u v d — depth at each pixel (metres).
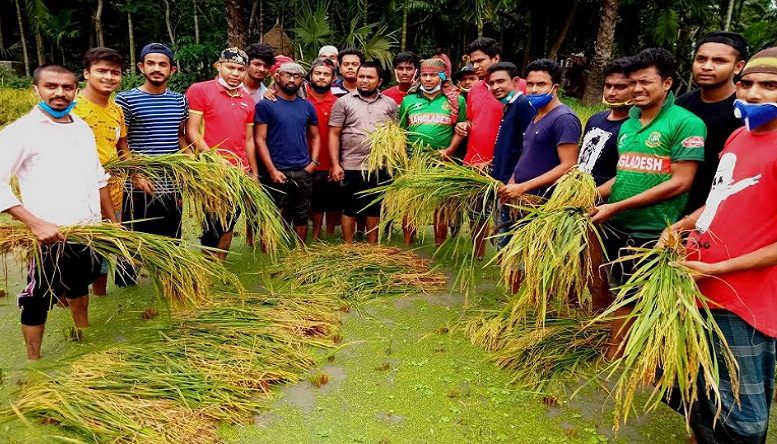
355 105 4.87
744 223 2.07
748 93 2.00
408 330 3.69
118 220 3.95
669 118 2.71
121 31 17.27
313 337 3.48
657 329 2.10
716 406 2.15
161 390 2.73
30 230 2.83
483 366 3.26
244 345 3.24
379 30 13.05
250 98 4.49
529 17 16.33
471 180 3.79
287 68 4.54
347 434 2.60
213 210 3.80
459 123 4.68
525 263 2.85
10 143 2.76
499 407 2.85
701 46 2.86
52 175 2.93
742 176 2.07
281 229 4.04
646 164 2.79
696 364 2.02
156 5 15.92
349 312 3.94
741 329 2.11
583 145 3.49
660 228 2.88
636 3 14.99
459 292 4.33
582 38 17.36
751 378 2.12
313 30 12.59
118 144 3.90
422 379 3.09
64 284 3.00
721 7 15.71
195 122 4.19
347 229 5.16
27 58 15.91
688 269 2.13
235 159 4.30
